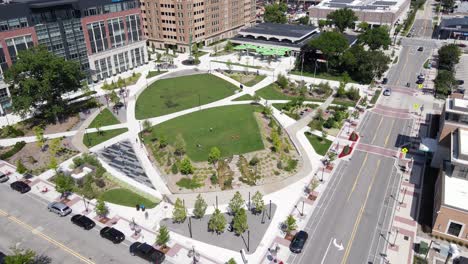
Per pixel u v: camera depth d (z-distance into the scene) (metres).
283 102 110.44
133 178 74.38
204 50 167.50
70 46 116.81
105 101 111.75
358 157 82.19
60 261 54.94
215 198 68.12
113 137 90.19
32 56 87.44
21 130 93.44
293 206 66.25
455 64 146.38
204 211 62.19
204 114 101.88
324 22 190.25
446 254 55.81
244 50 164.75
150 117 100.75
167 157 80.50
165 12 163.12
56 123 97.25
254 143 85.12
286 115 102.00
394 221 62.56
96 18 122.75
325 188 71.25
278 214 64.25
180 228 61.16
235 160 78.69
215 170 75.44
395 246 57.25
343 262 54.50
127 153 83.31
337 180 73.81
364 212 64.75
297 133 92.38
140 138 89.00
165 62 150.62
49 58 89.75
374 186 71.94
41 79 89.75
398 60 153.25
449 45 141.62
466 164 62.25
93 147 85.75
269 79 130.25
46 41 109.06
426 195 69.00
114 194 69.75
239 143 85.19
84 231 60.91
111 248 57.38
